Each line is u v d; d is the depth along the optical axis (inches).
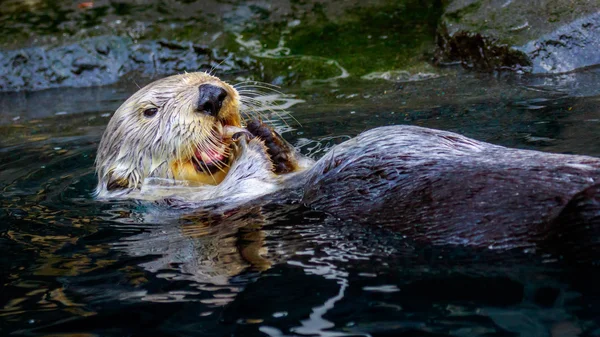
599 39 483.2
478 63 520.4
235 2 655.1
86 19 639.1
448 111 406.9
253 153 303.4
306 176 287.0
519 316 184.5
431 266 215.0
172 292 218.8
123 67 602.9
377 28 609.9
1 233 286.5
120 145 325.1
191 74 330.0
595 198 195.9
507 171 223.8
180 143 307.4
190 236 267.9
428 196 231.6
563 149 310.2
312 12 639.8
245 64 581.3
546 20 500.7
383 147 259.4
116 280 231.9
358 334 184.9
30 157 410.0
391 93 476.7
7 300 223.0
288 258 233.6
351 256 229.1
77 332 199.6
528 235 211.3
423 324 186.4
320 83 527.5
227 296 213.2
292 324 193.2
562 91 422.9
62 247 266.7
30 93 587.2
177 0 658.8
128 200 318.0
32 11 657.0
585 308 183.9
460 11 547.8
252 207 279.4
